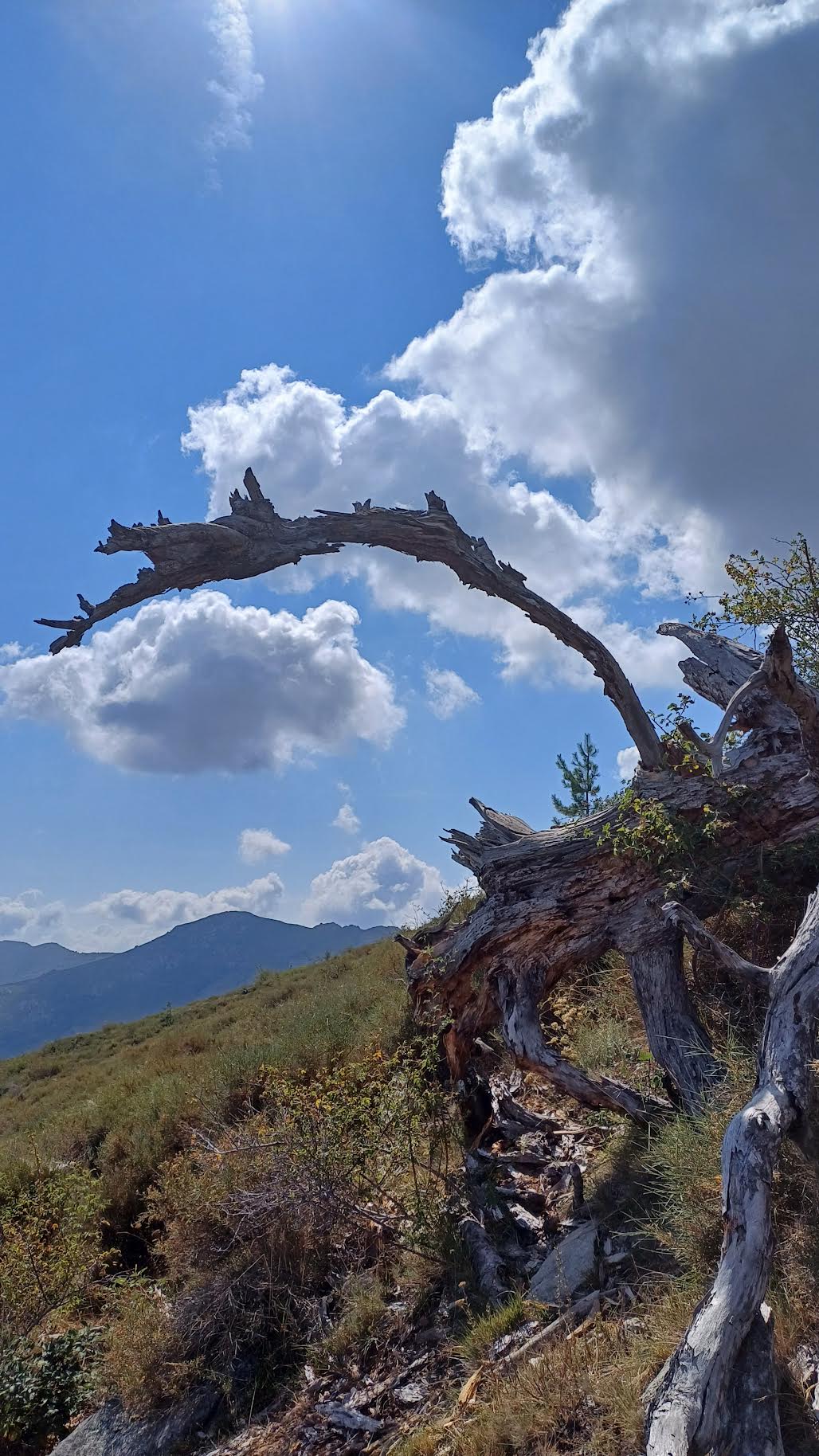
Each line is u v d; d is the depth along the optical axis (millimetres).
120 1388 6172
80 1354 7059
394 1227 6477
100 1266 8922
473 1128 7723
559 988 9523
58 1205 8719
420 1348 5234
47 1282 7953
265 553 8188
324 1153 6594
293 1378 5625
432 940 8805
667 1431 2869
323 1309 6070
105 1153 11070
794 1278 3617
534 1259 5508
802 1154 4012
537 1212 6152
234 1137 7598
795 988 4605
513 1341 4574
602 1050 7699
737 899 7129
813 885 7312
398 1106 6977
